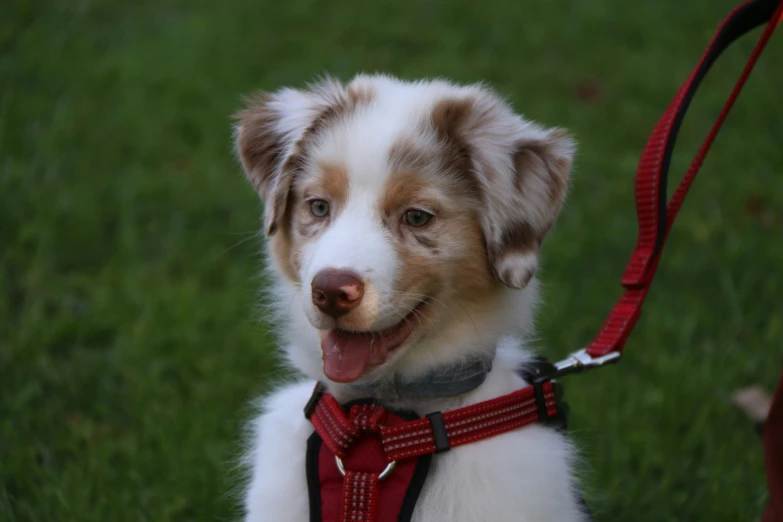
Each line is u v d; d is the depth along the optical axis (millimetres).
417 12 11477
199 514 4570
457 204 3297
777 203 7711
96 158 8016
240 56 9945
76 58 9414
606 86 9953
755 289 6566
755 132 8938
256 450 3684
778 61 10297
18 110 8297
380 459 3166
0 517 4273
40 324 5914
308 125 3508
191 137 8609
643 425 5211
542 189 3432
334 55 10195
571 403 5340
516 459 3219
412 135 3285
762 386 5473
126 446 5012
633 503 4672
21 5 10070
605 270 6855
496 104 3527
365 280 3045
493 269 3295
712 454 4973
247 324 5895
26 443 4820
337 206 3262
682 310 6355
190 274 6730
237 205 7512
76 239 6957
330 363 3184
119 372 5695
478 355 3381
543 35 10977
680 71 10203
